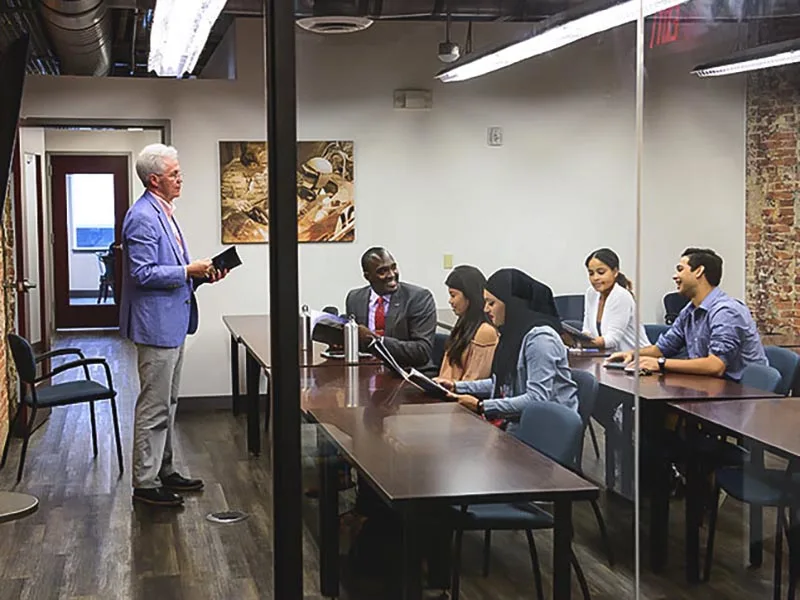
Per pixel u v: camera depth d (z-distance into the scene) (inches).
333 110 141.8
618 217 152.3
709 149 153.4
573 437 129.2
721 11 151.4
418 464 114.7
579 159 154.0
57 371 182.2
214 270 154.0
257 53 218.4
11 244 208.8
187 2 172.1
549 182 154.0
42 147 282.5
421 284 142.5
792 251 147.9
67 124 216.7
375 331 131.4
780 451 131.6
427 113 147.6
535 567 116.7
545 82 153.2
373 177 145.8
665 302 146.0
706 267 147.3
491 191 150.3
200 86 218.2
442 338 132.6
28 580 128.0
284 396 96.5
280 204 94.4
